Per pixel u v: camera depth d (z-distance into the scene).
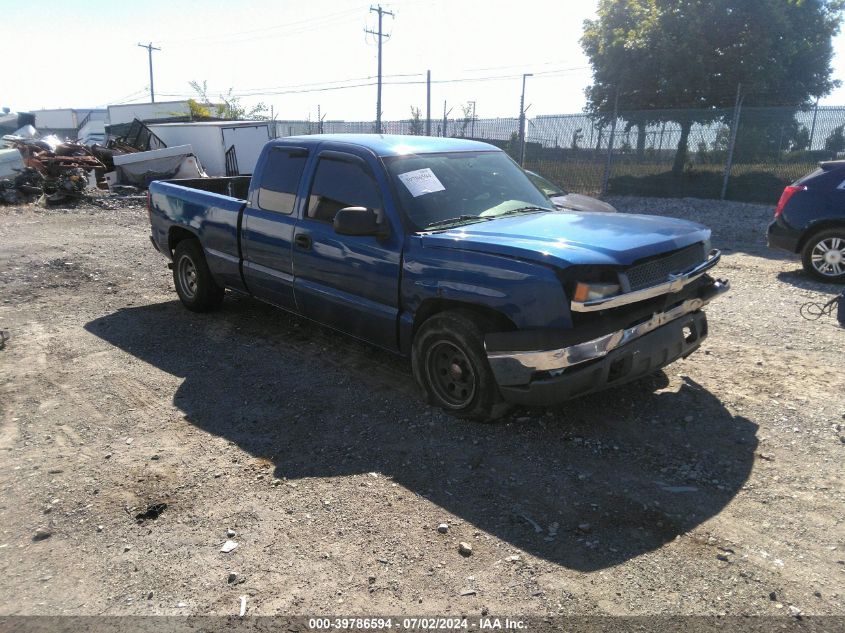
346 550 3.06
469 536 3.15
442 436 4.12
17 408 4.68
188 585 2.85
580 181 19.66
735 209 15.33
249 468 3.82
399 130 26.52
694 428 4.16
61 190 16.41
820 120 15.84
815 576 2.81
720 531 3.14
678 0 21.16
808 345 5.68
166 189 6.84
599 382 3.80
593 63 23.73
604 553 2.99
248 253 5.78
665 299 4.05
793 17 22.45
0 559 3.06
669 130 17.77
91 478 3.74
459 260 4.03
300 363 5.44
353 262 4.72
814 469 3.66
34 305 7.28
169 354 5.71
